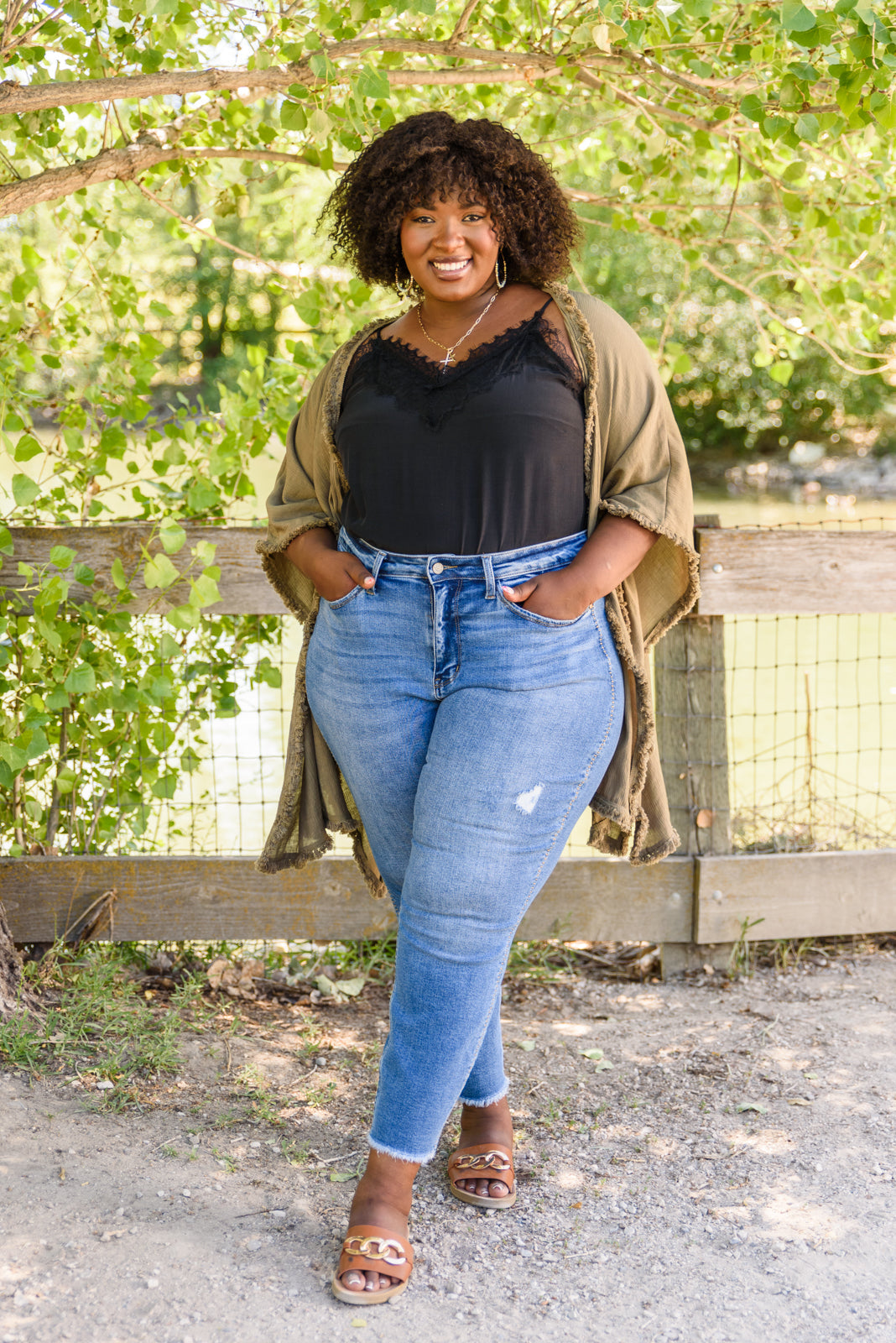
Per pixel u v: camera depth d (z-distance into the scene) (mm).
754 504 17156
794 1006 3322
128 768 3555
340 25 2971
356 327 3906
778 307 4617
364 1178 2139
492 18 3576
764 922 3545
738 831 4145
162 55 3275
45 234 4527
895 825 4668
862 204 4016
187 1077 2803
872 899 3602
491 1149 2377
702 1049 3045
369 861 2572
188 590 3328
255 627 3648
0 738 3043
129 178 3303
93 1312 1963
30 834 3576
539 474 2016
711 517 3367
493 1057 2383
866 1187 2395
